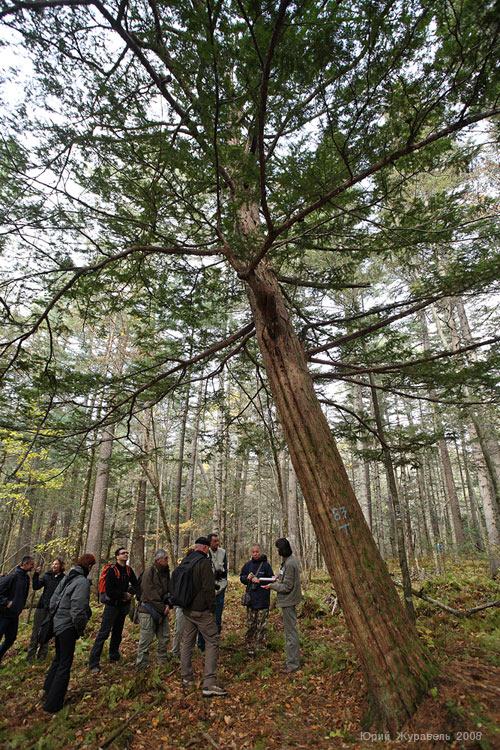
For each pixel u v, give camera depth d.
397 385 5.90
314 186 3.46
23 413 5.02
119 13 3.18
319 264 8.40
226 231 5.12
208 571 4.48
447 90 2.98
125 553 5.66
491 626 5.16
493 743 2.49
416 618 5.74
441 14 2.57
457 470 31.08
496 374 5.28
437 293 4.91
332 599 7.45
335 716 3.47
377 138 3.33
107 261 4.43
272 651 5.46
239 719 3.67
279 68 2.81
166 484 20.62
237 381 8.28
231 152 3.32
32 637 5.75
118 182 4.30
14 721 3.82
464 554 15.22
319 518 3.81
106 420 5.98
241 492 20.34
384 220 5.10
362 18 2.52
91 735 3.46
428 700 3.02
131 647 6.08
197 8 2.58
